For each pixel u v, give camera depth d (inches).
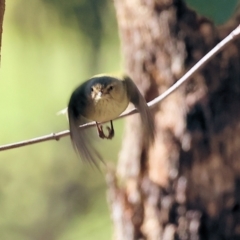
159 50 334.0
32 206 653.3
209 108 324.8
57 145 649.0
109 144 567.2
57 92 567.8
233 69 323.3
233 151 324.8
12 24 442.0
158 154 335.0
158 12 331.9
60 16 417.1
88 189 645.9
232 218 326.6
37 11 426.3
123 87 244.7
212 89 324.2
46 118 598.9
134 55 344.2
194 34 324.8
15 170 655.8
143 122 252.2
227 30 319.3
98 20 415.5
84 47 455.5
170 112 330.3
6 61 536.4
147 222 342.0
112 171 355.3
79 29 423.2
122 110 245.8
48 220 645.9
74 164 647.1
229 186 325.7
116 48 452.1
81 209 642.8
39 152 650.2
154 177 337.7
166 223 334.3
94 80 245.1
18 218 653.3
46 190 655.1
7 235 645.9
